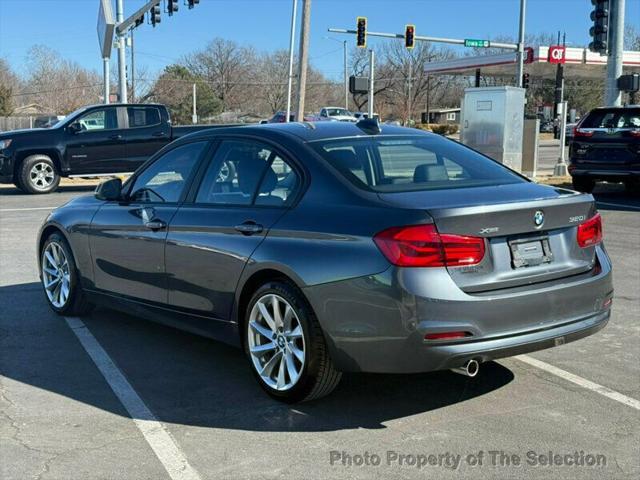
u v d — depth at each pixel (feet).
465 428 13.94
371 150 15.99
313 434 13.71
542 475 12.12
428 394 15.64
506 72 188.55
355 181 14.62
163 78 282.97
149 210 18.12
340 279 13.52
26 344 19.24
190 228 16.79
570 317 14.28
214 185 17.03
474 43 104.47
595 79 231.09
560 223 14.28
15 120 201.26
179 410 14.90
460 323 12.94
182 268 16.99
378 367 13.47
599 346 19.01
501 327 13.30
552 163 92.27
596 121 51.11
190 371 17.22
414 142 16.96
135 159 59.77
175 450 13.07
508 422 14.20
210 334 16.84
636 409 14.83
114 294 19.62
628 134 48.83
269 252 14.76
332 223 13.99
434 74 193.67
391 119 269.44
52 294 22.17
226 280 15.85
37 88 283.79
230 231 15.78
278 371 15.21
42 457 12.80
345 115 158.61
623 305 23.27
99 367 17.49
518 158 61.77
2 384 16.38
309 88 318.24
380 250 13.15
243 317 15.87
